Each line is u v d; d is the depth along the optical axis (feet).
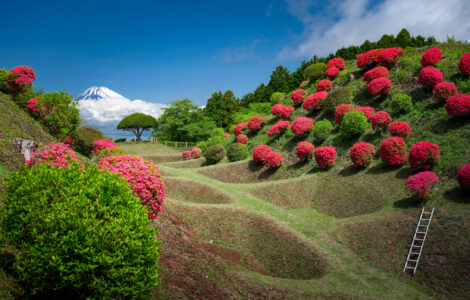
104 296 12.34
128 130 182.50
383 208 43.80
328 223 44.45
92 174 16.29
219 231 44.37
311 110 90.27
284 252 38.14
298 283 28.66
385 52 81.92
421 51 84.23
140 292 13.58
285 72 212.84
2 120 38.11
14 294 12.46
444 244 31.89
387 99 72.74
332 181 58.54
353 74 95.04
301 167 71.67
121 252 12.80
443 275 28.68
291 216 47.75
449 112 51.16
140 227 14.14
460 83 59.36
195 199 64.54
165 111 176.76
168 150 151.23
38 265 11.82
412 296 26.99
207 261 27.89
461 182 36.94
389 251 34.45
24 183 13.87
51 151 26.71
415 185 39.09
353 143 67.26
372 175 53.52
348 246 37.40
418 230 35.58
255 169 80.33
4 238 13.26
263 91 209.46
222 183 70.08
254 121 102.99
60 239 12.16
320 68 108.27
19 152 30.66
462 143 46.52
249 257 39.06
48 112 48.88
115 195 15.03
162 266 21.91
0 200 18.62
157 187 27.07
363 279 29.91
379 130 64.64
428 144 45.29
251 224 46.16
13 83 47.96
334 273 31.01
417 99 65.41
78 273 11.88
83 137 52.34
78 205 13.16
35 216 12.69
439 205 37.88
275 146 87.51
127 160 27.76
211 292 21.74
